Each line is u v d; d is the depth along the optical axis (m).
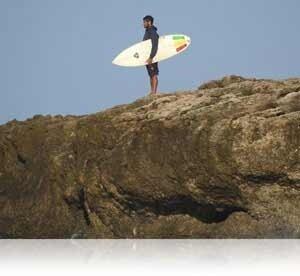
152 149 74.12
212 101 75.31
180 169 72.25
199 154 70.69
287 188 68.25
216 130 70.12
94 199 78.62
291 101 70.62
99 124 80.56
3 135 90.31
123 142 76.75
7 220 85.94
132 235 76.12
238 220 70.50
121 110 81.62
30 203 84.69
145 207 75.94
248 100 72.25
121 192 76.19
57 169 82.56
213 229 71.94
